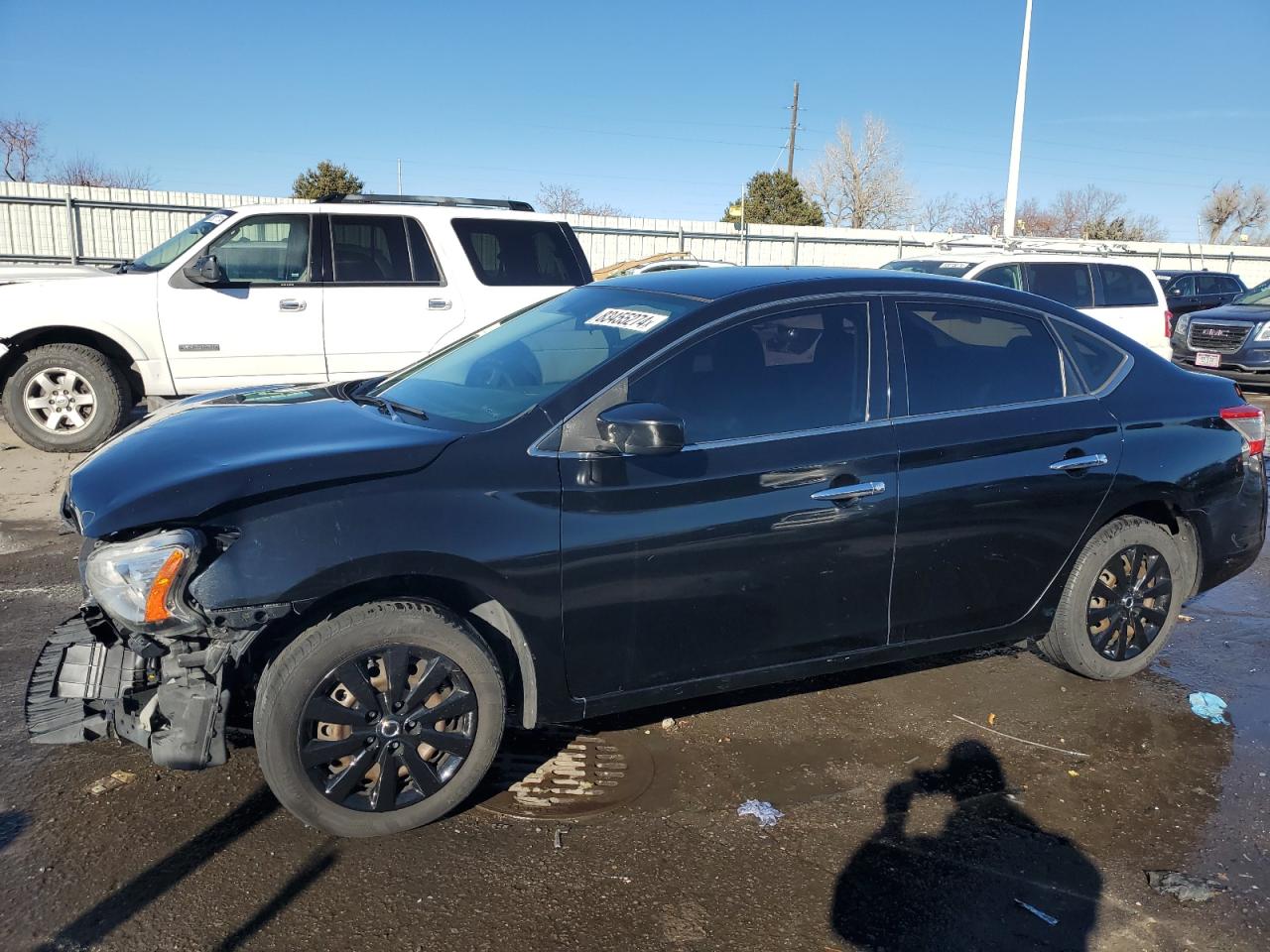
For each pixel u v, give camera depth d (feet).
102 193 68.85
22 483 23.62
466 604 10.35
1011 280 37.88
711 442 10.99
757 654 11.50
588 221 78.89
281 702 9.29
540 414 10.50
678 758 11.83
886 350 12.21
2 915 8.66
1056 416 13.06
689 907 9.14
